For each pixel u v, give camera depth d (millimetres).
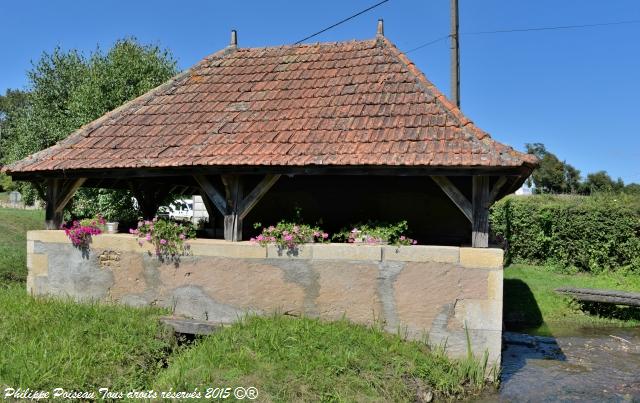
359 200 8312
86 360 5023
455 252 5852
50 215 7496
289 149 6363
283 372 4980
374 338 5699
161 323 6254
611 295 10484
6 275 9992
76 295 7133
